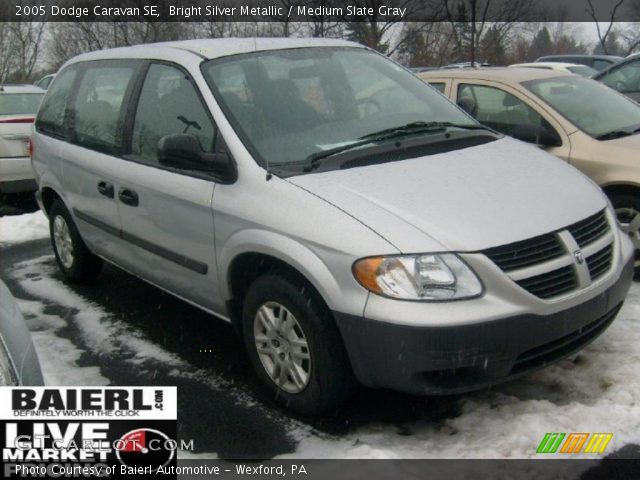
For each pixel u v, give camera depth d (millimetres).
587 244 3488
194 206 3930
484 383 3170
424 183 3537
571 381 3715
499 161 3916
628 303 4691
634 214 5113
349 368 3393
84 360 4438
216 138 3908
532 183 3682
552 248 3312
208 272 3969
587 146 5266
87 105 5270
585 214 3545
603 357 3920
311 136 3936
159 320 5035
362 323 3137
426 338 3031
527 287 3188
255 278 3865
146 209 4367
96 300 5500
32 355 3074
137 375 4195
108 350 4574
